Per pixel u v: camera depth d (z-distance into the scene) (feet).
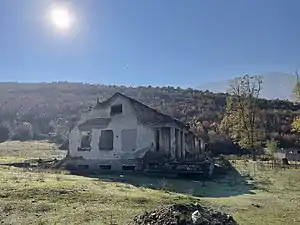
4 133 263.49
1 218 35.88
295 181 80.23
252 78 171.53
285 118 238.48
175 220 29.22
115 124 96.89
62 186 50.49
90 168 96.68
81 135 100.27
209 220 29.66
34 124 294.66
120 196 46.03
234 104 174.29
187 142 123.34
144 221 30.78
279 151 180.65
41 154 147.54
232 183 74.18
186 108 256.32
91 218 35.94
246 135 168.04
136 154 93.61
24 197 43.55
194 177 80.28
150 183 68.08
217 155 178.50
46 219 35.60
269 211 46.24
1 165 90.94
